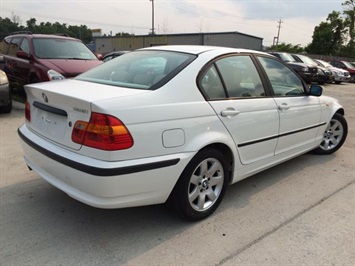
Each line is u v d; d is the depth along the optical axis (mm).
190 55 2951
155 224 2834
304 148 4164
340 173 4156
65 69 6836
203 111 2703
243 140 3102
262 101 3295
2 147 4613
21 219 2834
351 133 6359
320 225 2900
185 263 2350
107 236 2641
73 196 2422
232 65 3137
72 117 2400
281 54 16750
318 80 17891
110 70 3119
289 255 2469
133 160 2316
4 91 6406
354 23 43688
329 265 2367
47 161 2592
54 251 2426
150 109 2389
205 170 2838
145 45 40938
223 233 2734
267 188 3648
